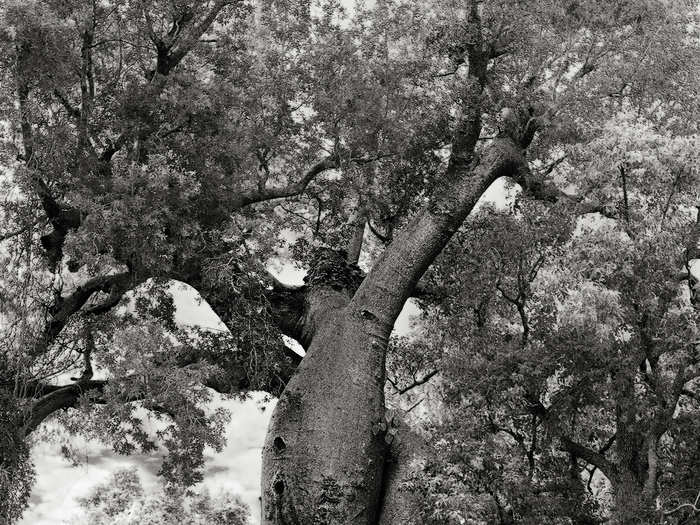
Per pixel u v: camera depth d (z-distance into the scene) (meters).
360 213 18.58
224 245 16.89
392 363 19.00
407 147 18.41
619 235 13.16
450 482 13.43
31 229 16.11
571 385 14.36
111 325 18.58
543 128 18.02
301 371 15.62
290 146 18.75
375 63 17.89
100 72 17.98
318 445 14.51
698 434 14.14
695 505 13.56
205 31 18.55
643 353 14.16
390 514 14.41
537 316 15.12
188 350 17.17
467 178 17.12
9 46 14.74
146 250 15.27
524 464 14.28
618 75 17.19
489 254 16.12
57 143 15.66
